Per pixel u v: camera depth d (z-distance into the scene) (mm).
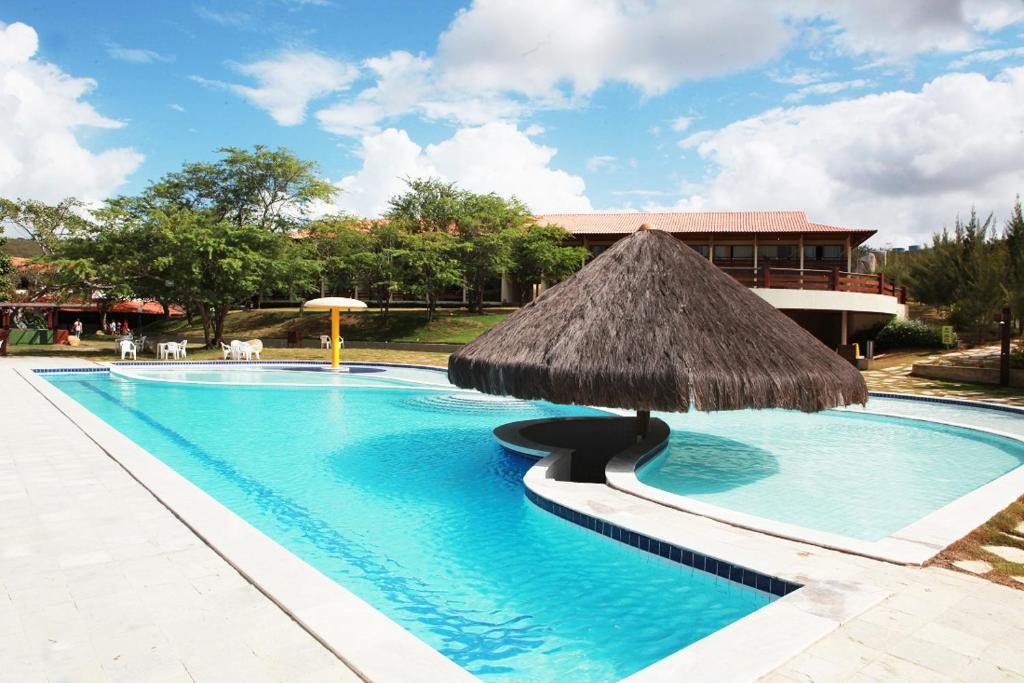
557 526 5953
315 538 5781
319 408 13859
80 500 5707
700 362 6648
